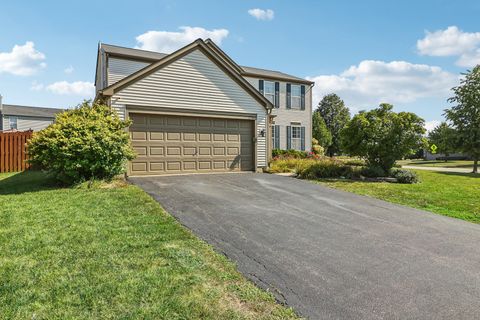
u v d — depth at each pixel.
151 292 2.76
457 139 18.31
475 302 2.88
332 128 45.69
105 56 15.62
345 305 2.77
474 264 3.78
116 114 9.15
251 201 6.83
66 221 4.80
